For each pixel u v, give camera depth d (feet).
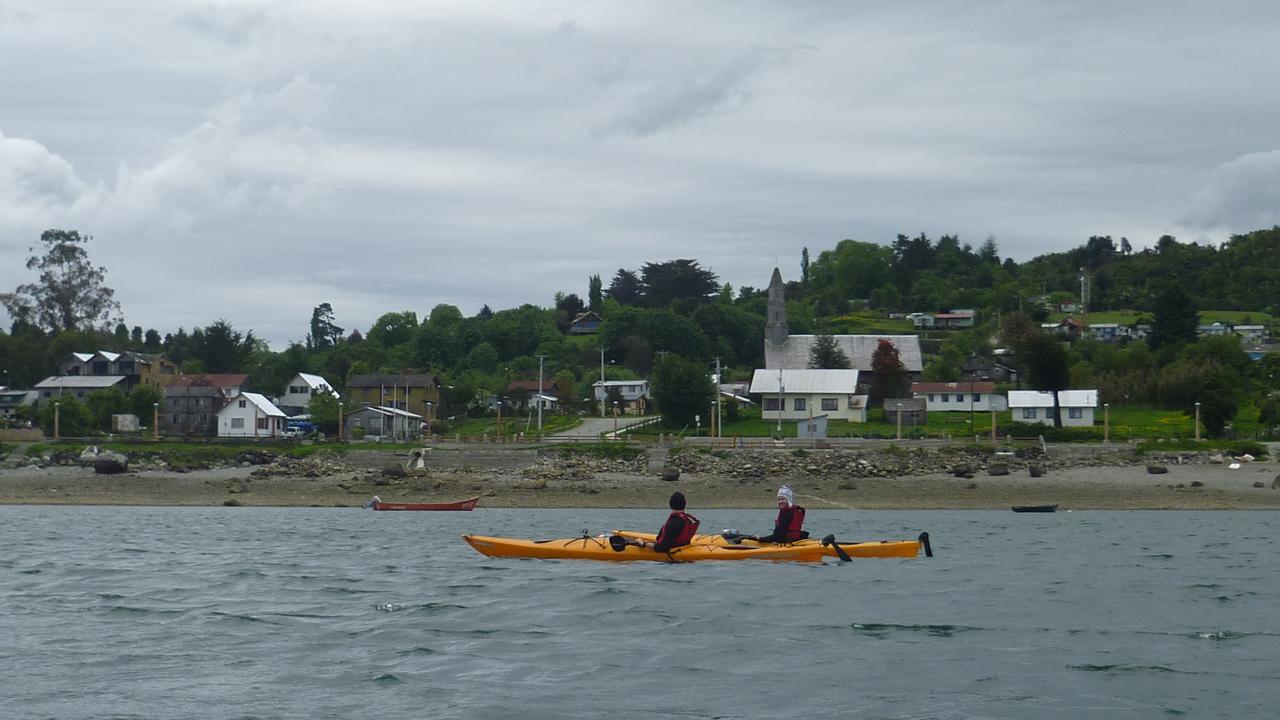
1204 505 223.30
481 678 54.80
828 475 251.80
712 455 264.31
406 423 365.40
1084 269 653.30
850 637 65.92
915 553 108.88
